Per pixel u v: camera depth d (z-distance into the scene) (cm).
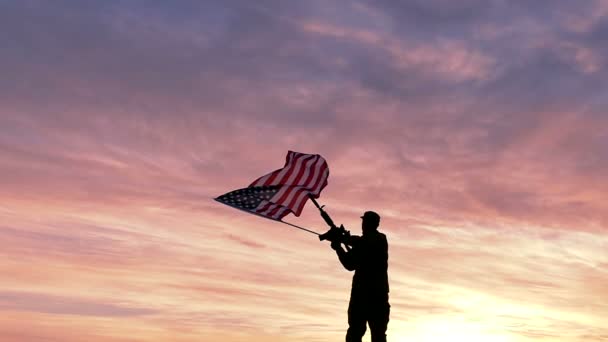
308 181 1415
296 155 1455
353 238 1273
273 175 1427
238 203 1391
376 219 1292
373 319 1250
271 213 1366
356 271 1266
